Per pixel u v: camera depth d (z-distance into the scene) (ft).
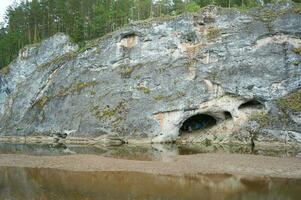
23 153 125.49
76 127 166.91
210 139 154.10
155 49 164.55
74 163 99.14
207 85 153.38
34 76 196.13
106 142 158.40
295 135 137.49
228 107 151.33
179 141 157.89
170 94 156.15
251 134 145.28
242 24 154.71
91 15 223.71
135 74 164.55
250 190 71.77
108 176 84.48
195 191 71.46
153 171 88.89
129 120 157.99
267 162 98.07
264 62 148.97
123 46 170.30
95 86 170.71
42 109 182.39
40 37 233.96
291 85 144.87
